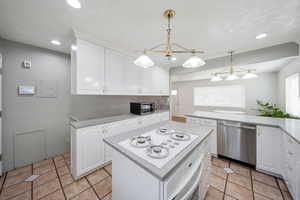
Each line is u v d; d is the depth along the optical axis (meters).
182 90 6.20
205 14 1.33
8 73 1.89
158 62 3.29
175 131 1.49
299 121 1.99
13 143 1.95
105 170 1.95
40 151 2.21
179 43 2.07
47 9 1.26
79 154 1.73
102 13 1.33
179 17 1.38
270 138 1.78
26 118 2.06
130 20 1.45
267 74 3.97
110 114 2.87
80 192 1.52
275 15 1.35
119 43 2.09
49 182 1.68
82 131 1.76
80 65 1.80
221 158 2.31
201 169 1.14
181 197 0.82
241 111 4.51
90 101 2.61
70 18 1.41
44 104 2.24
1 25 1.54
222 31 1.69
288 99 2.95
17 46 1.96
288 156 1.45
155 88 3.31
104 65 2.13
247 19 1.42
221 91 5.04
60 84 2.40
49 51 2.27
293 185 1.31
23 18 1.40
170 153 0.92
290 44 2.03
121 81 2.43
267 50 2.21
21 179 1.74
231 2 1.16
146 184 0.80
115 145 1.08
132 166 0.90
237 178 1.75
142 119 2.77
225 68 2.99
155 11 1.29
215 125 2.32
